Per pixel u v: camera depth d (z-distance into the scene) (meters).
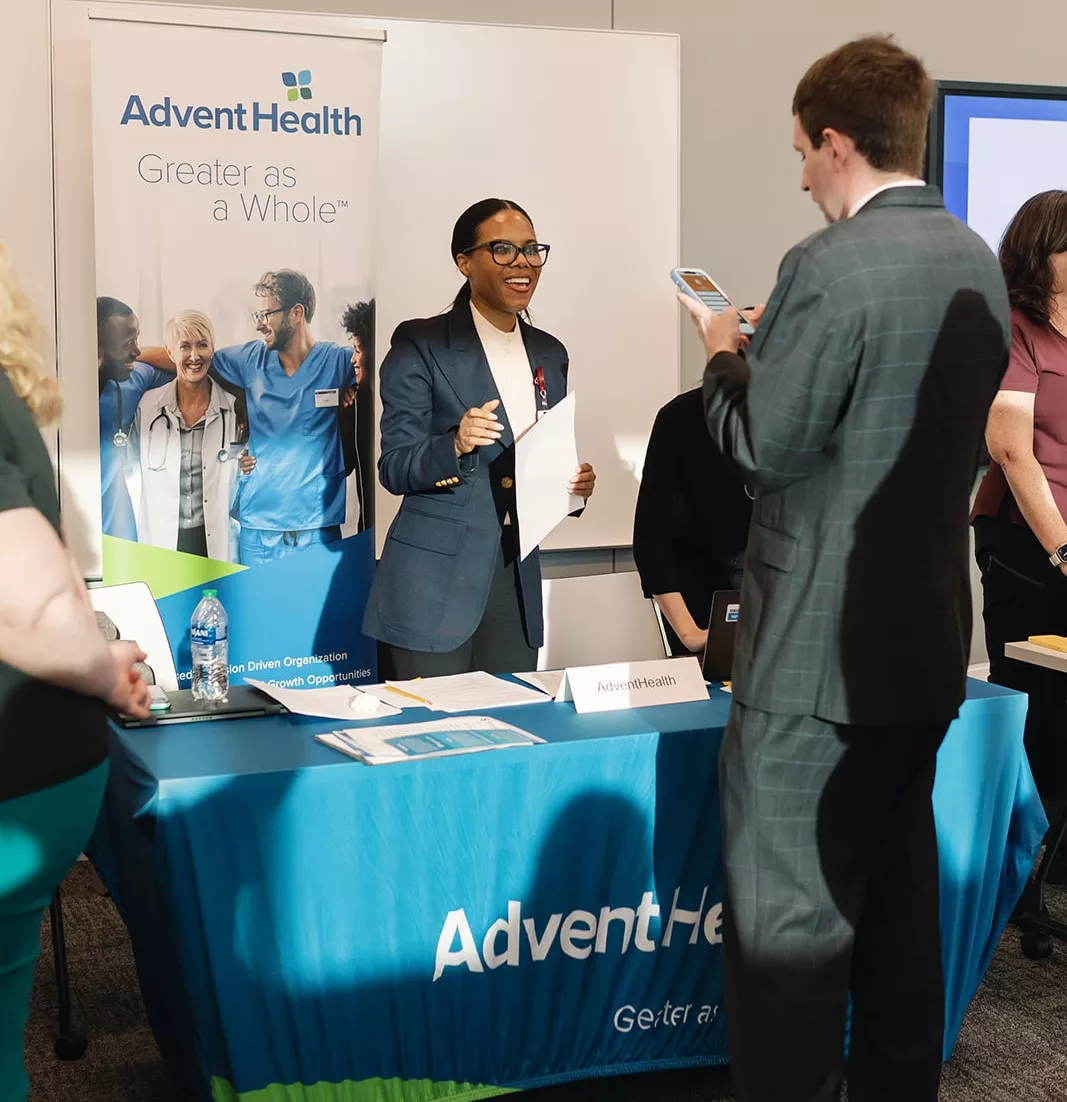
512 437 3.31
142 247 3.25
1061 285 2.98
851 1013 2.11
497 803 2.03
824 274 1.71
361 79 3.36
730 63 4.16
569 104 3.81
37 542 1.35
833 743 1.80
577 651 3.38
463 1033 2.10
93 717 1.51
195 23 3.22
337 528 3.48
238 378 3.36
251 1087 1.95
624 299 3.93
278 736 2.11
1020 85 4.46
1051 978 2.80
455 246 3.42
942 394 1.74
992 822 2.32
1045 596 3.11
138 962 2.18
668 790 2.14
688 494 2.77
